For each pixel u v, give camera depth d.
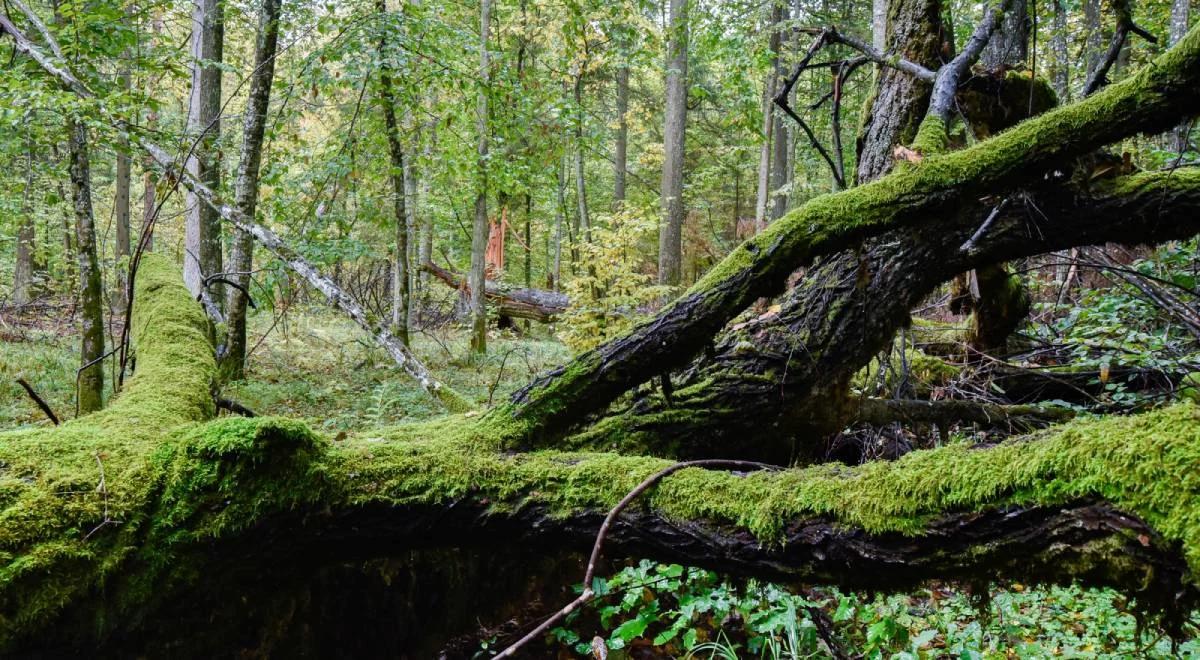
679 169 14.27
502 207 15.95
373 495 2.16
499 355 10.43
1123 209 3.09
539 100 8.11
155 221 4.35
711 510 1.96
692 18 8.28
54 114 4.83
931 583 3.73
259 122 6.10
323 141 7.55
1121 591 1.50
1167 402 4.07
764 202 16.95
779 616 2.96
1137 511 1.40
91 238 4.35
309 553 2.24
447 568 2.93
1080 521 1.47
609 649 3.20
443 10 7.84
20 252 15.38
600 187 23.38
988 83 4.23
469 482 2.19
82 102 3.93
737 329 3.81
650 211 13.30
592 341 7.88
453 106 7.61
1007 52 5.84
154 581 2.03
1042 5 6.37
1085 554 1.47
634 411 3.40
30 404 5.57
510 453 2.40
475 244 10.93
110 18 4.95
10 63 5.14
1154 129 2.35
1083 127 2.35
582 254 8.16
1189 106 2.26
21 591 1.83
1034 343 5.27
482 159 7.77
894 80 4.47
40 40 5.45
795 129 14.39
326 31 6.42
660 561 2.07
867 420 3.83
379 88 6.93
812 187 15.12
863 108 4.83
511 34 12.48
